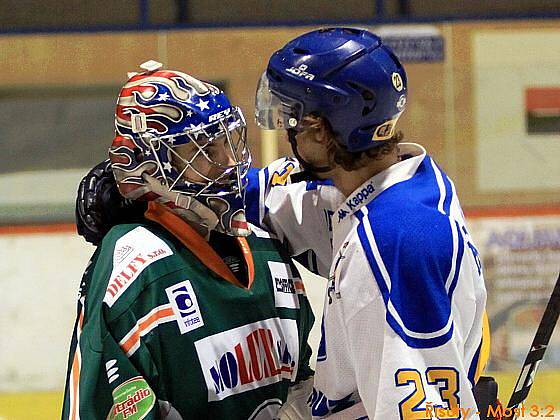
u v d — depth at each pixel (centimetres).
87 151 1702
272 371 607
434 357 533
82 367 562
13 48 1873
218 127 591
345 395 588
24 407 1554
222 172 598
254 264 620
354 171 584
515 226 1695
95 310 566
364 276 544
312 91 567
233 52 1959
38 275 1675
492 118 1719
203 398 577
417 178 578
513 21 2039
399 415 530
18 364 1670
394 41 2038
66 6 2117
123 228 600
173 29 2120
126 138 593
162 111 586
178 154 590
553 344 1628
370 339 543
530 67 1711
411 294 534
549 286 1691
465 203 1711
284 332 622
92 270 590
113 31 2119
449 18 2117
